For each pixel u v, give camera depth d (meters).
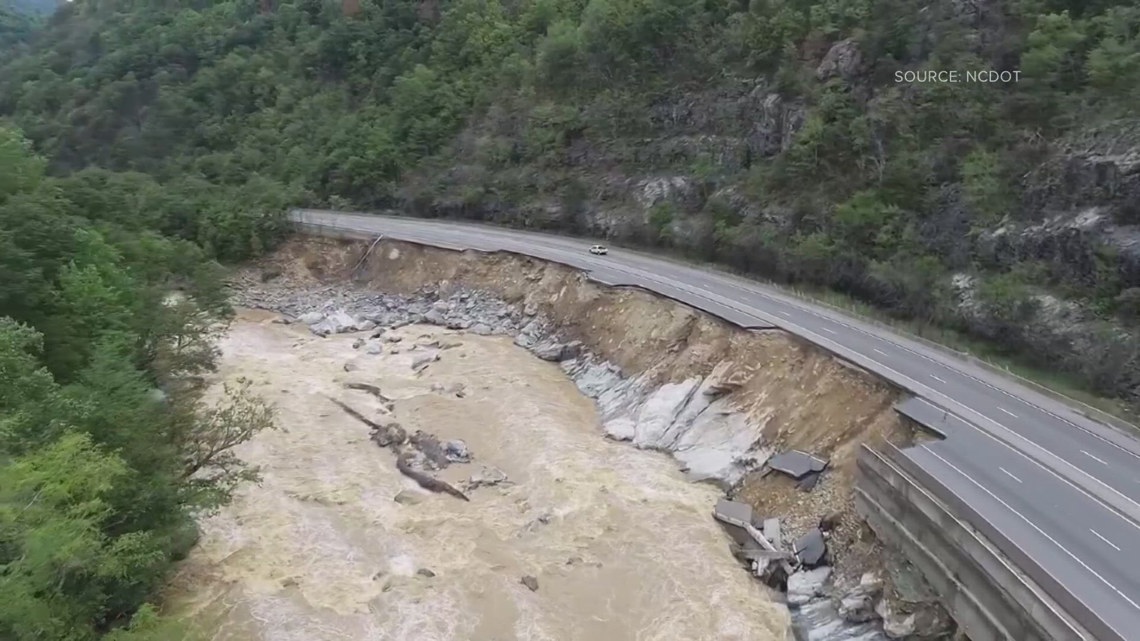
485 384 53.25
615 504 38.12
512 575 33.31
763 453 40.34
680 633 30.00
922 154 54.78
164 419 32.97
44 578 21.77
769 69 69.19
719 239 64.31
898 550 30.45
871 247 54.53
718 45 75.06
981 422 34.91
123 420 29.72
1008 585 24.08
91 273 40.53
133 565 26.86
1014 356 44.38
